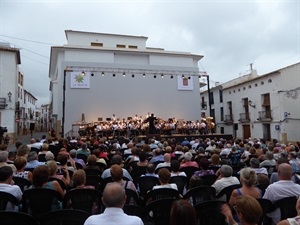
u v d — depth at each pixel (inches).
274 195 146.6
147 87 1019.9
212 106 1481.3
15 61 1063.6
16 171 189.6
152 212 137.9
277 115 984.9
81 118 922.1
